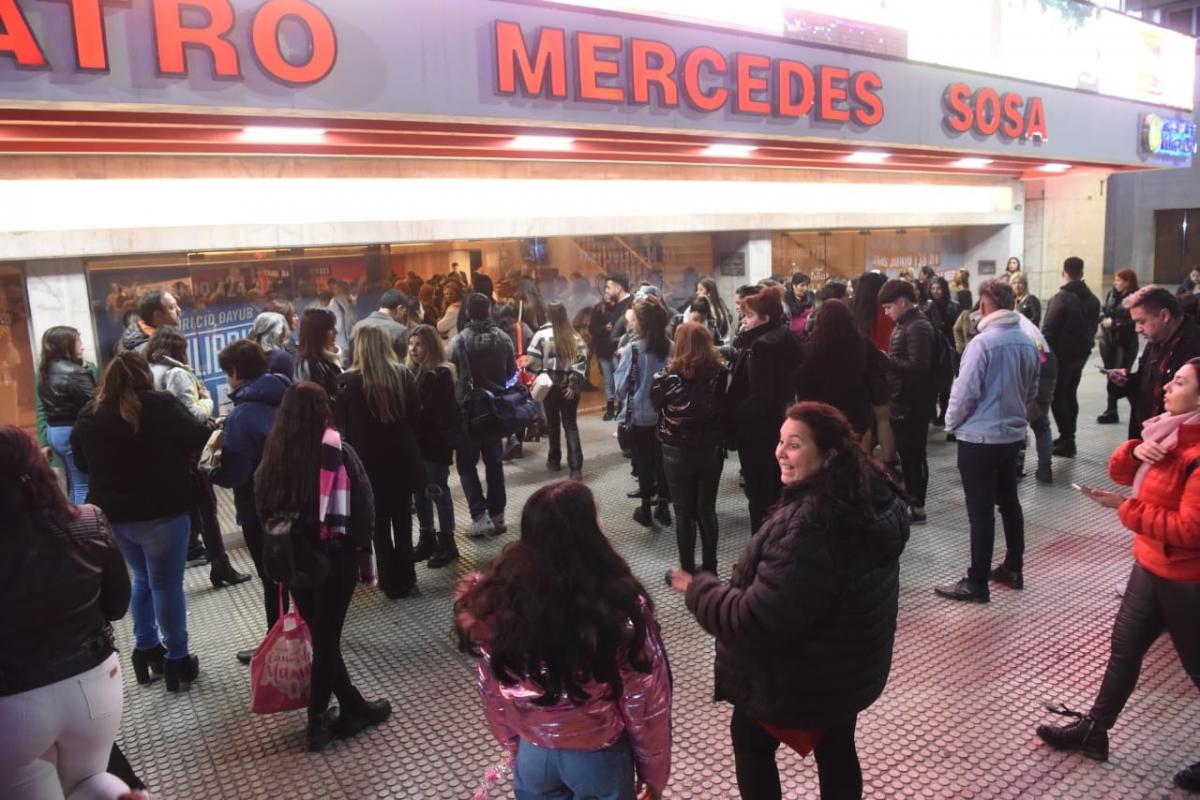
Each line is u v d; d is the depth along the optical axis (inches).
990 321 179.0
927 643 169.6
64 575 93.1
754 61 330.6
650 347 229.9
